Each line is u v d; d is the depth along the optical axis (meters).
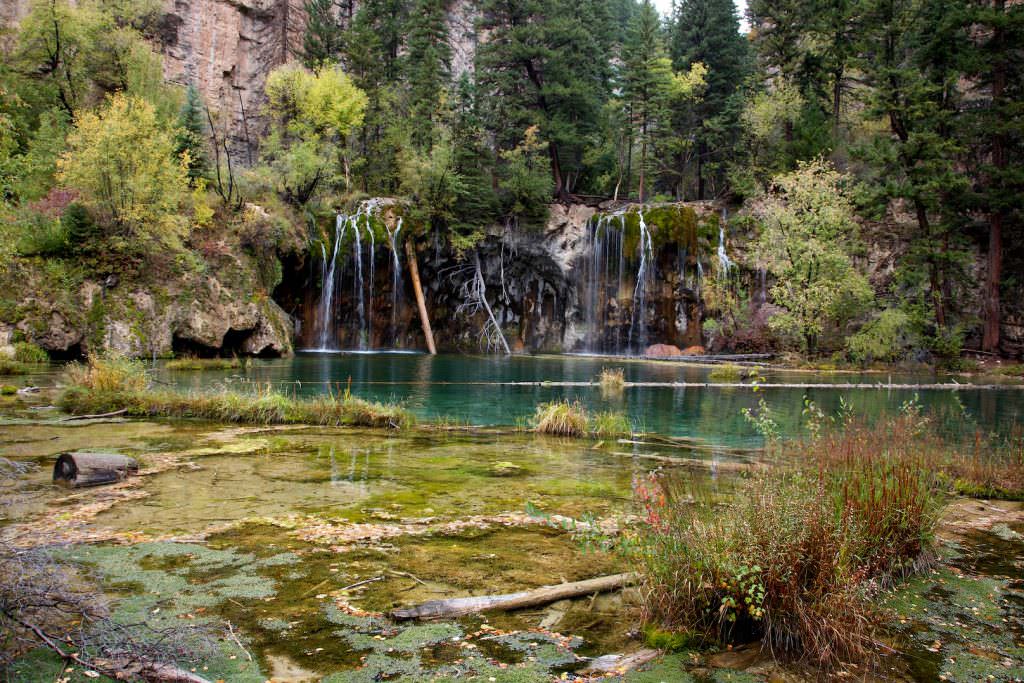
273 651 3.77
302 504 7.06
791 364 31.98
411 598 4.62
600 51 52.53
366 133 50.06
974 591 5.12
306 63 54.19
